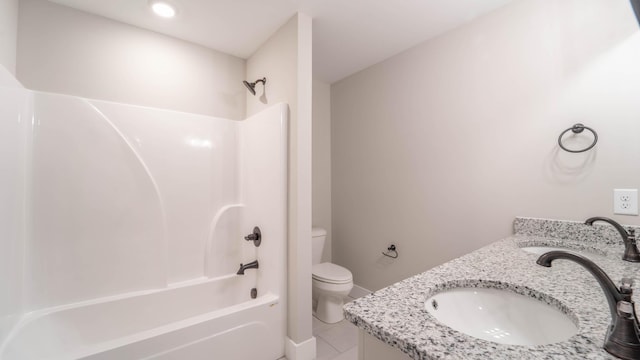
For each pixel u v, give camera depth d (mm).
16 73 1482
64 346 1442
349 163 2730
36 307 1445
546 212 1463
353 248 2676
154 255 1777
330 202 2939
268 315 1630
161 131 1852
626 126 1229
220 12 1713
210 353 1375
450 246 1897
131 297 1655
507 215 1614
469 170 1796
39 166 1470
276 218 1766
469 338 528
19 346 1280
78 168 1575
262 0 1608
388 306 666
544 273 908
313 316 2258
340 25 1874
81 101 1592
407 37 2025
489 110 1698
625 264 1018
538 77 1493
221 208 2086
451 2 1631
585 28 1342
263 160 1920
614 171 1256
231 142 2154
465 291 850
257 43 2086
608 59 1274
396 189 2275
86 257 1587
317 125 2857
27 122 1438
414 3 1643
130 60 1827
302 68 1725
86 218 1591
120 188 1692
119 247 1679
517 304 804
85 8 1654
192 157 1971
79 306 1514
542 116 1479
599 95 1299
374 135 2477
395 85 2295
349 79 2736
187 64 2051
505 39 1631
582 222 1333
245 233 2109
